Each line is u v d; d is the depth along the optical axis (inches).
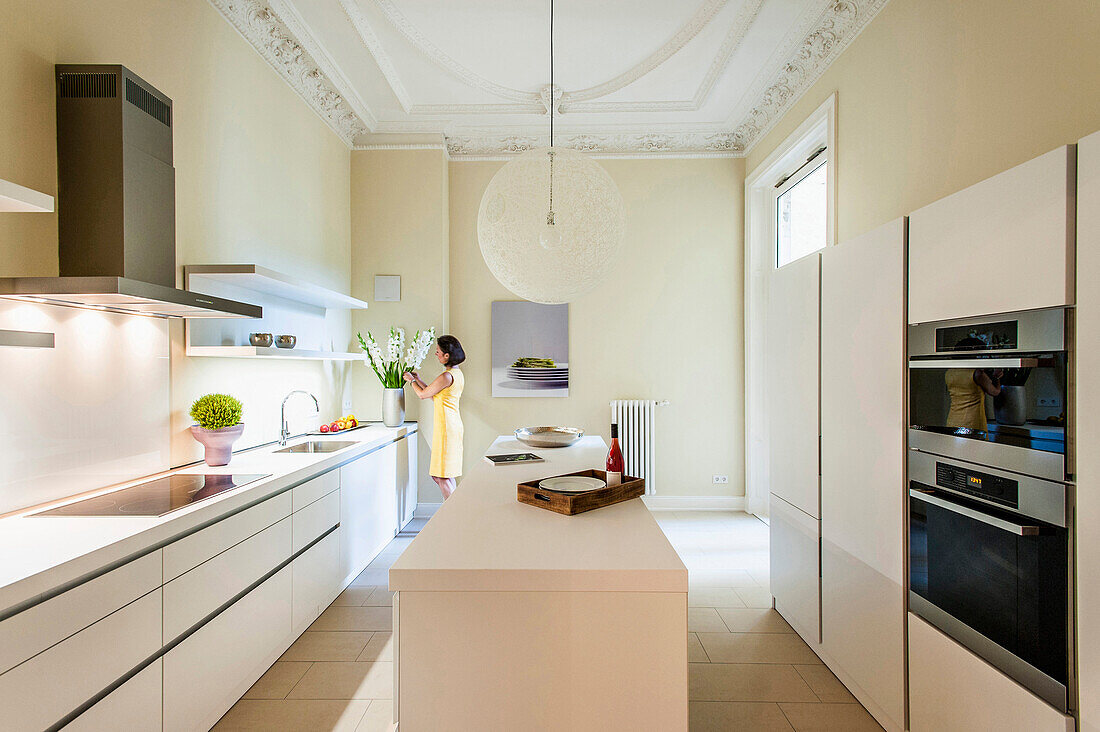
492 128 198.1
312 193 164.4
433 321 194.4
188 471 103.7
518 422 205.0
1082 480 51.0
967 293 65.7
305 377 158.6
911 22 107.7
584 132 199.8
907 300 77.1
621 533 69.7
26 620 52.6
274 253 142.6
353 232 194.7
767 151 182.5
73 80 80.4
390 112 184.7
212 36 117.3
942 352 70.2
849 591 91.4
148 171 85.7
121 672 63.6
